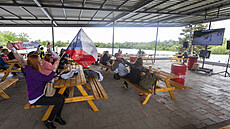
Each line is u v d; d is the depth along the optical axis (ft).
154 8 21.30
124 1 17.42
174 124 7.62
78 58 8.37
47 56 7.54
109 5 19.22
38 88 6.15
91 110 9.05
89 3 17.99
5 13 20.84
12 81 11.49
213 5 19.43
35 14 22.58
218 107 9.91
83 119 7.95
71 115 8.37
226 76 20.70
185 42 37.45
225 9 21.71
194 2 18.43
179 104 10.30
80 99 8.04
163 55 57.72
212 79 18.71
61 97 7.05
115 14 25.07
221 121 8.02
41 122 7.57
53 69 6.40
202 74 22.15
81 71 11.18
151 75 9.68
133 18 29.58
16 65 17.61
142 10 22.41
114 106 9.79
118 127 7.24
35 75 5.78
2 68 16.24
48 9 19.98
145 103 10.28
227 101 11.04
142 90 9.81
